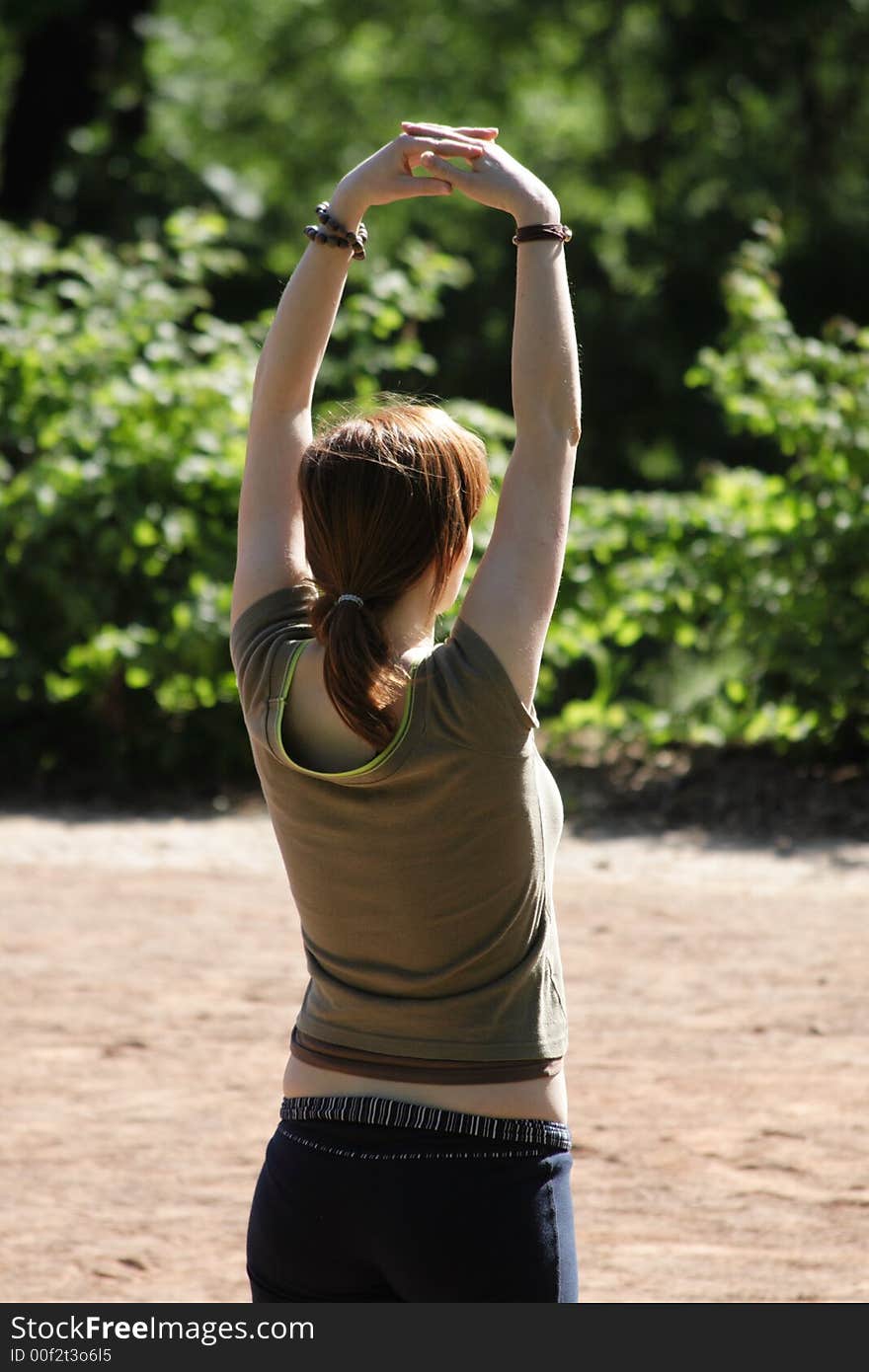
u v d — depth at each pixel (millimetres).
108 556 24328
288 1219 5340
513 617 5148
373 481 5234
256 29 67938
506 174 5480
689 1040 14141
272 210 58938
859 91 58688
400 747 5055
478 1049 5168
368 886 5199
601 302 58250
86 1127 12414
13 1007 15117
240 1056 13977
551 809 5398
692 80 59375
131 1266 10148
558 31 63750
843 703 23250
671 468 56625
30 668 24344
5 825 22719
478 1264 5086
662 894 18906
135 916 18219
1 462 25156
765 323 24672
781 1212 10844
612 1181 11359
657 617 24172
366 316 26969
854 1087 13078
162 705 24469
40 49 47344
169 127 64000
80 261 26750
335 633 5141
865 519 22922
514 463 5359
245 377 25109
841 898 18656
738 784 23266
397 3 67062
